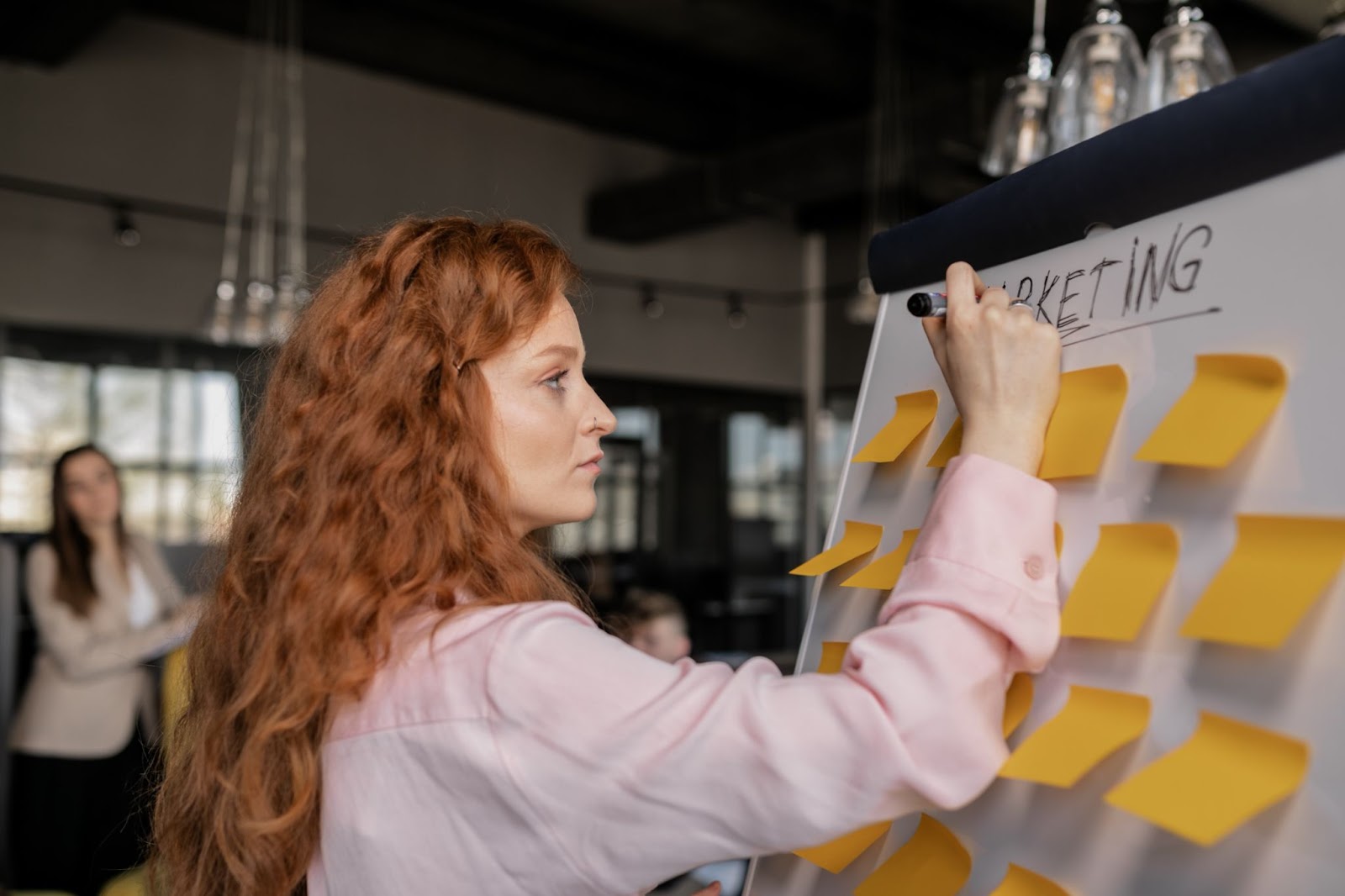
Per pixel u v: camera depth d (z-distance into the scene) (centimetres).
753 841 59
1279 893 53
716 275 810
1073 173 70
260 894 71
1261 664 56
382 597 69
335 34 546
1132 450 64
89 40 503
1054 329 68
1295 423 56
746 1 518
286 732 70
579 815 61
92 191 539
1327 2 280
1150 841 59
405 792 66
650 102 672
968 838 70
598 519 739
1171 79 147
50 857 316
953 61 613
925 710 57
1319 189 56
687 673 62
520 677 63
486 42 593
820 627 88
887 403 87
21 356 520
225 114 582
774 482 843
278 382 80
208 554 91
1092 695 63
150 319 554
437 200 663
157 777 109
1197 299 62
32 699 322
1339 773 51
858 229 838
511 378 75
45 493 521
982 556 62
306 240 607
